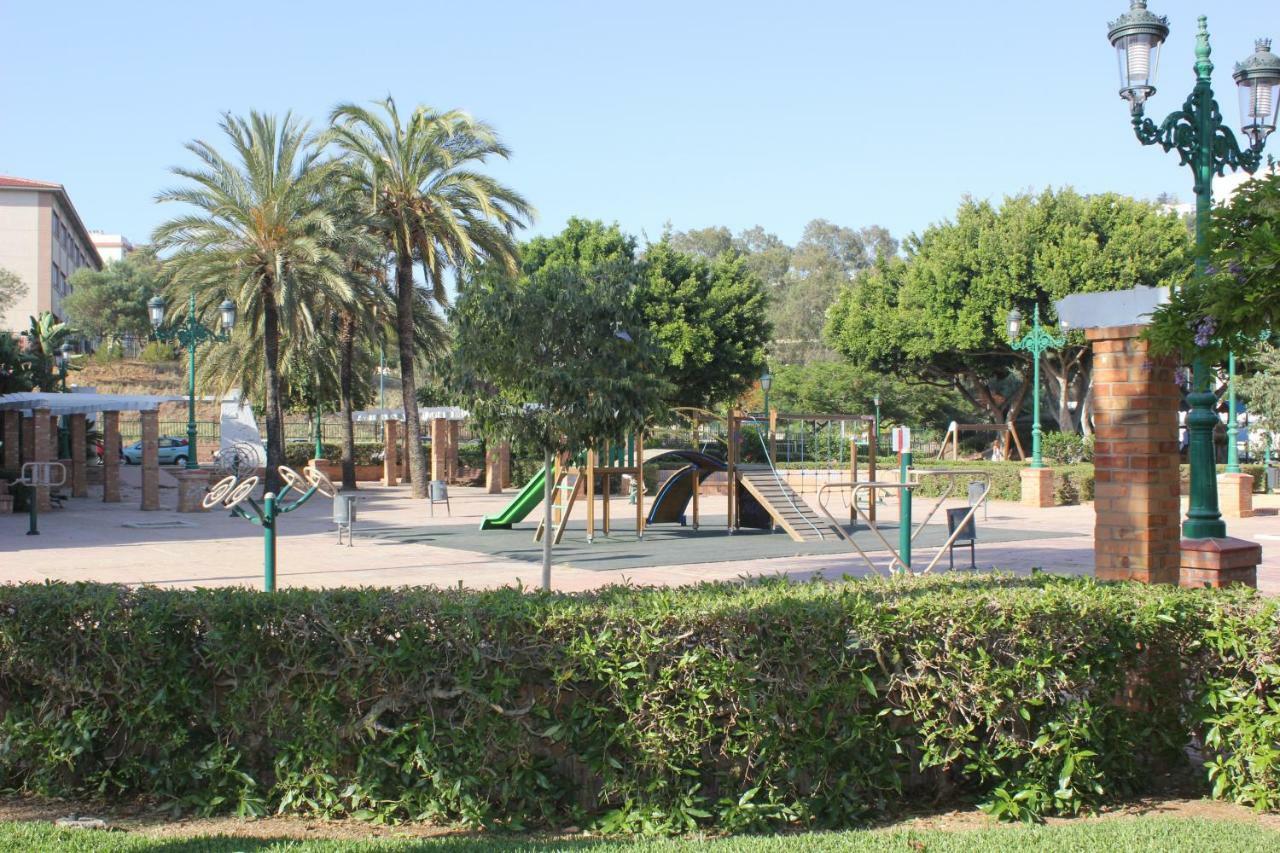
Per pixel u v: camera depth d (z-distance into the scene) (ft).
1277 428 109.40
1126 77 29.12
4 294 198.18
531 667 16.61
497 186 101.35
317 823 16.88
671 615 16.38
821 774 16.47
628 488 106.52
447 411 120.78
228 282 96.78
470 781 16.47
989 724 16.85
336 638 16.92
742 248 386.52
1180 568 27.30
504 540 62.90
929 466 115.55
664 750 16.21
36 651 17.88
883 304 161.27
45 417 87.10
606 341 28.81
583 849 14.98
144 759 17.97
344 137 98.27
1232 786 17.78
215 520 78.28
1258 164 30.89
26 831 15.80
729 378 160.15
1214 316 18.20
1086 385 147.43
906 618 16.87
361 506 95.55
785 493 65.51
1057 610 17.16
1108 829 15.80
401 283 104.94
